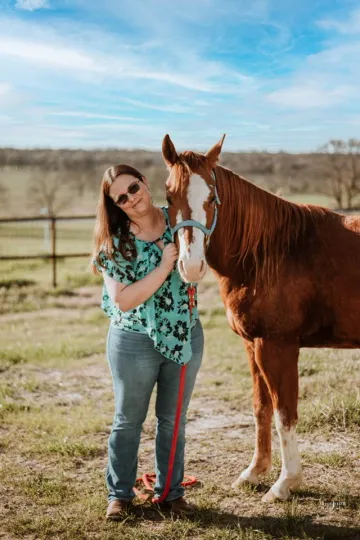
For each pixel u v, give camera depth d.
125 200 2.70
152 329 2.76
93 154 45.12
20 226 30.50
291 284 3.16
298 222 3.27
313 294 3.18
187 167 2.86
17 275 12.88
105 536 2.79
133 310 2.81
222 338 7.39
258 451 3.40
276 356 3.17
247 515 3.03
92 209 37.22
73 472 3.63
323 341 3.29
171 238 2.86
